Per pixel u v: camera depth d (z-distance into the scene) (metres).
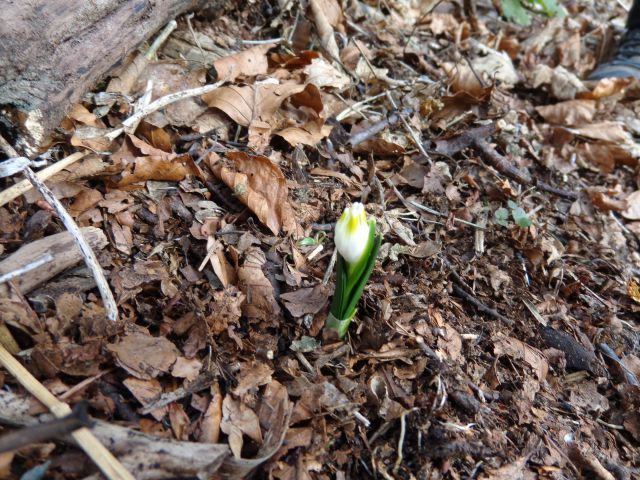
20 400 0.17
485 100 0.37
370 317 0.24
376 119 0.34
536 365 0.25
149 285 0.22
